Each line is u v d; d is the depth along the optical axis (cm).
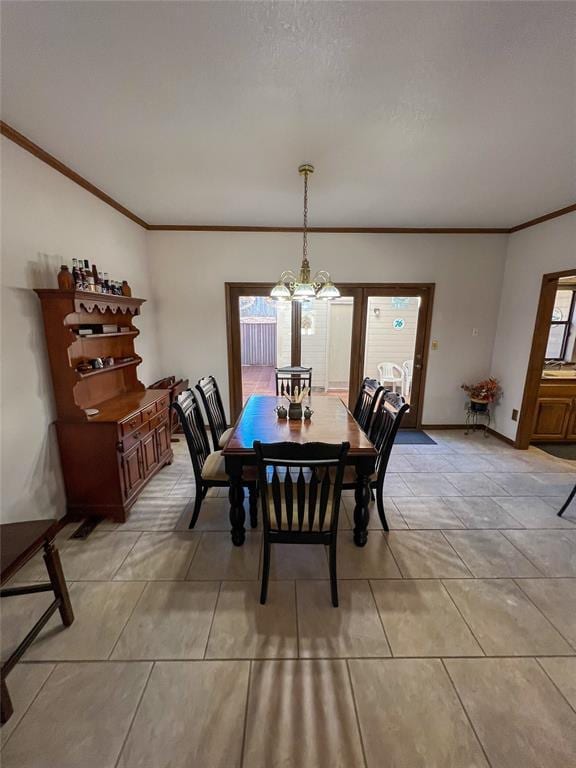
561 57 140
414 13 121
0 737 121
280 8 119
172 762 114
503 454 378
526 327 384
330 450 158
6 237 194
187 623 165
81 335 238
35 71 148
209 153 225
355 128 195
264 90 162
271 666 145
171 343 432
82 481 242
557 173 253
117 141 209
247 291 427
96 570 200
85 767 113
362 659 148
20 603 176
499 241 418
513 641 158
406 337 444
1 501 193
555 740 121
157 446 311
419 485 305
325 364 452
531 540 229
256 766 113
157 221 386
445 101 170
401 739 121
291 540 176
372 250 416
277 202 321
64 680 139
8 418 196
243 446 208
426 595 183
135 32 128
